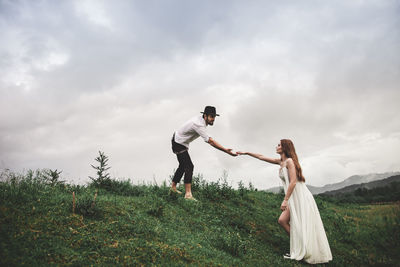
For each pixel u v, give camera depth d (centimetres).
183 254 323
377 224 554
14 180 442
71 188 531
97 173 591
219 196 675
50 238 288
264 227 564
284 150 464
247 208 666
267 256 409
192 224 466
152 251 309
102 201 444
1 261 228
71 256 263
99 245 299
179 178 614
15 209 332
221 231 475
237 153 564
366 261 457
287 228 446
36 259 246
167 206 516
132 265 272
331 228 659
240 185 855
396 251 489
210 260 325
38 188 459
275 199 859
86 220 355
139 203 491
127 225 368
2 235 271
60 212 358
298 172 440
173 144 596
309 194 438
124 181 637
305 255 404
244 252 396
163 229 393
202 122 564
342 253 495
